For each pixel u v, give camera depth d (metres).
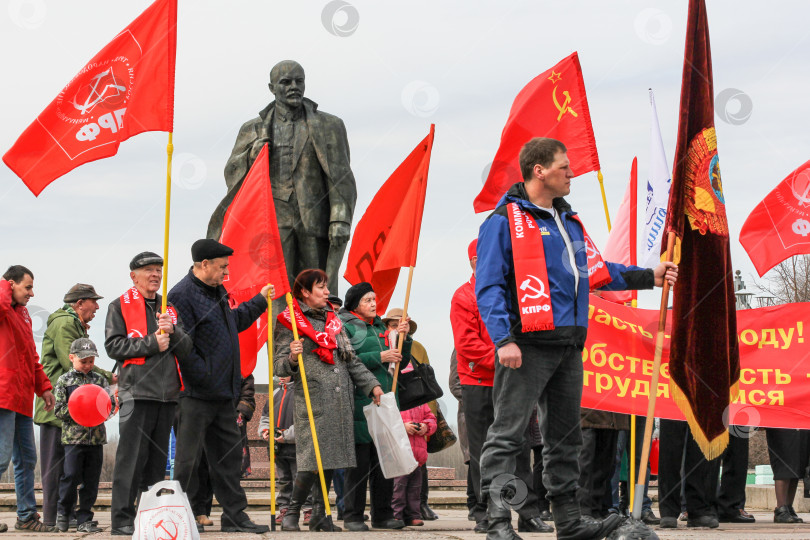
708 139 6.74
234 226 9.02
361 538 6.60
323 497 8.41
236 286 8.96
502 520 5.46
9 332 8.96
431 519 11.36
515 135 8.20
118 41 7.70
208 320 7.81
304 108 13.98
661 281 6.02
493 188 8.15
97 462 10.02
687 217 6.89
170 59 7.74
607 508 9.80
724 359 6.96
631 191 9.61
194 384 7.73
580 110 8.18
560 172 5.61
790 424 9.21
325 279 8.61
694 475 8.98
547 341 5.46
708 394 6.95
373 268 9.87
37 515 9.70
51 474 10.13
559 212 5.72
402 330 9.02
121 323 7.54
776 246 10.31
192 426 7.72
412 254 9.27
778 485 10.46
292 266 13.78
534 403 5.52
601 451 9.30
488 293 5.45
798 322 9.28
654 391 5.86
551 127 8.17
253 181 9.05
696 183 6.85
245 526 7.89
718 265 6.92
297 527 8.58
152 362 7.50
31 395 9.24
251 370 9.87
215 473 7.92
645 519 10.14
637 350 8.91
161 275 7.78
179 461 7.72
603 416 9.10
